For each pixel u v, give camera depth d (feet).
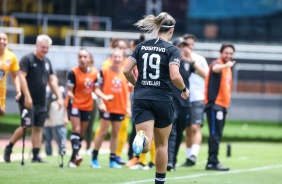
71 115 106.11
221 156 140.67
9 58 107.14
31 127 106.52
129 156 113.60
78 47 248.11
